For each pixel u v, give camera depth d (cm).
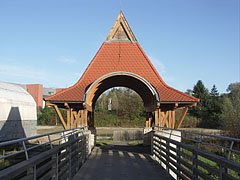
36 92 5494
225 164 402
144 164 954
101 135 3169
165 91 1328
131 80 1379
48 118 4422
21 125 2262
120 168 877
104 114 4444
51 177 543
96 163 973
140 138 2866
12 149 1620
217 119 3719
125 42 1530
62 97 1241
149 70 1459
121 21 1535
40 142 2092
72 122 1319
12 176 322
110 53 1502
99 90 1488
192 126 3947
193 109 4378
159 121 1250
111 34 1534
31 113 2506
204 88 5438
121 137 2808
